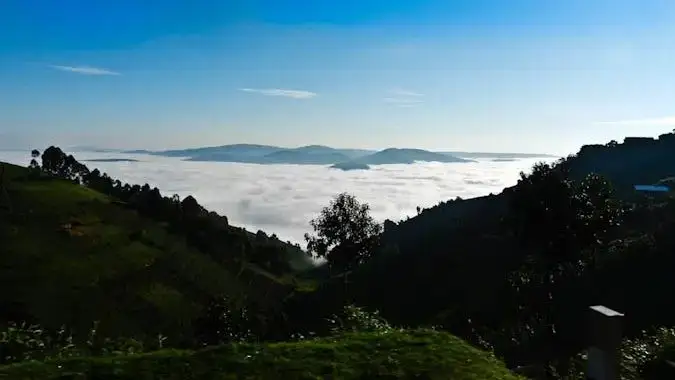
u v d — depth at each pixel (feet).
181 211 397.19
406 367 30.94
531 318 105.40
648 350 39.14
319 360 31.48
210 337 95.96
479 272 199.31
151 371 29.01
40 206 327.67
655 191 304.91
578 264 120.37
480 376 30.40
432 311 178.70
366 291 227.61
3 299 216.95
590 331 25.20
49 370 28.48
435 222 342.23
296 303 251.60
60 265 260.01
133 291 255.09
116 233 320.70
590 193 112.37
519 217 112.27
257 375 29.12
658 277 126.41
